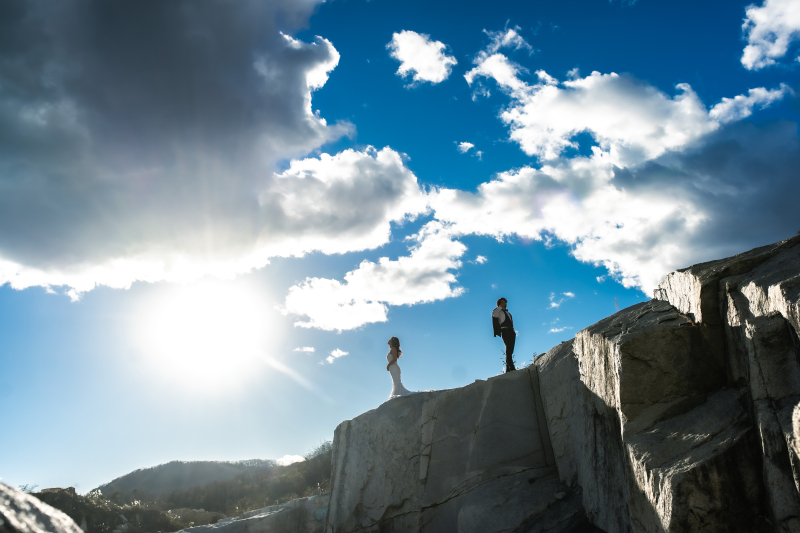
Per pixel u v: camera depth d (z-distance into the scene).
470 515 9.00
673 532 4.31
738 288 5.34
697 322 5.81
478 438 10.31
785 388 4.26
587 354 7.48
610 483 6.36
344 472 12.20
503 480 9.54
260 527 15.19
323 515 15.72
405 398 11.83
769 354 4.39
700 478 4.36
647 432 5.41
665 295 7.18
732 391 5.25
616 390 6.13
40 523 3.52
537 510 8.15
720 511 4.28
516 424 10.14
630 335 6.00
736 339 5.25
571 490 8.27
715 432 4.80
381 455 11.53
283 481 25.53
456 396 11.05
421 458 10.84
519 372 10.74
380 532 10.80
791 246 5.42
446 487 10.23
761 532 4.20
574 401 8.38
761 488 4.30
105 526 15.76
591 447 7.14
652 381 5.72
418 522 10.30
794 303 4.20
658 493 4.63
